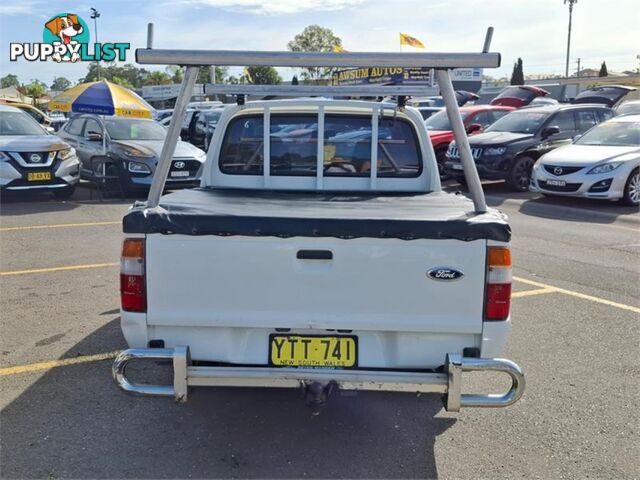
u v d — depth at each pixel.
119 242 8.34
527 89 24.67
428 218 2.99
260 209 3.29
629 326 5.32
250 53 3.12
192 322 3.01
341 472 3.19
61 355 4.56
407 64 3.12
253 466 3.23
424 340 3.05
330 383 3.01
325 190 4.53
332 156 4.54
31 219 10.03
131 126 13.62
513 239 8.77
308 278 2.96
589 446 3.46
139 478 3.10
